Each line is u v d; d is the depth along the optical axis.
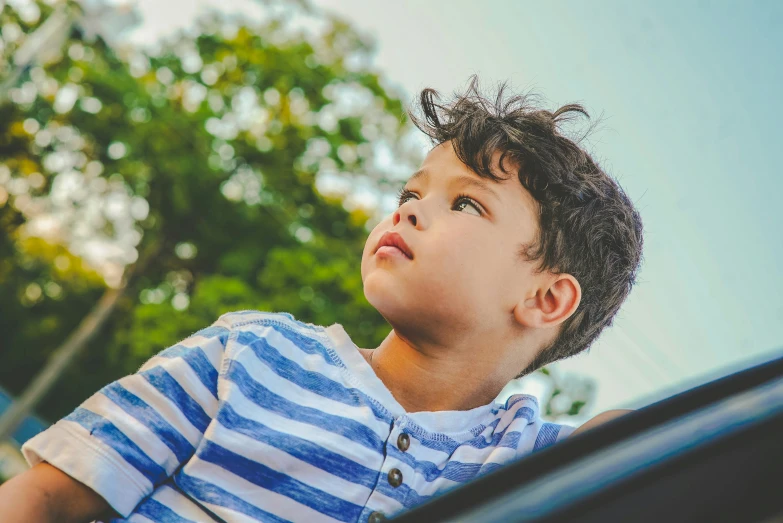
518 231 1.61
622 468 0.77
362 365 1.58
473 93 1.91
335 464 1.43
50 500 1.34
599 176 1.84
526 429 1.62
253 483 1.41
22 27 16.19
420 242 1.54
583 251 1.71
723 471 0.71
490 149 1.64
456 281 1.53
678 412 0.84
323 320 12.91
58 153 17.03
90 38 16.31
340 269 13.70
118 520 1.40
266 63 16.33
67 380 22.92
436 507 0.84
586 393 6.31
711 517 0.70
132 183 16.72
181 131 16.08
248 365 1.50
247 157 16.14
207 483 1.41
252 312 1.65
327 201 16.45
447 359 1.59
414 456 1.49
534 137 1.69
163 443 1.42
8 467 15.27
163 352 1.56
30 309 24.89
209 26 16.61
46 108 16.36
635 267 1.93
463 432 1.58
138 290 17.73
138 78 16.34
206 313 13.65
